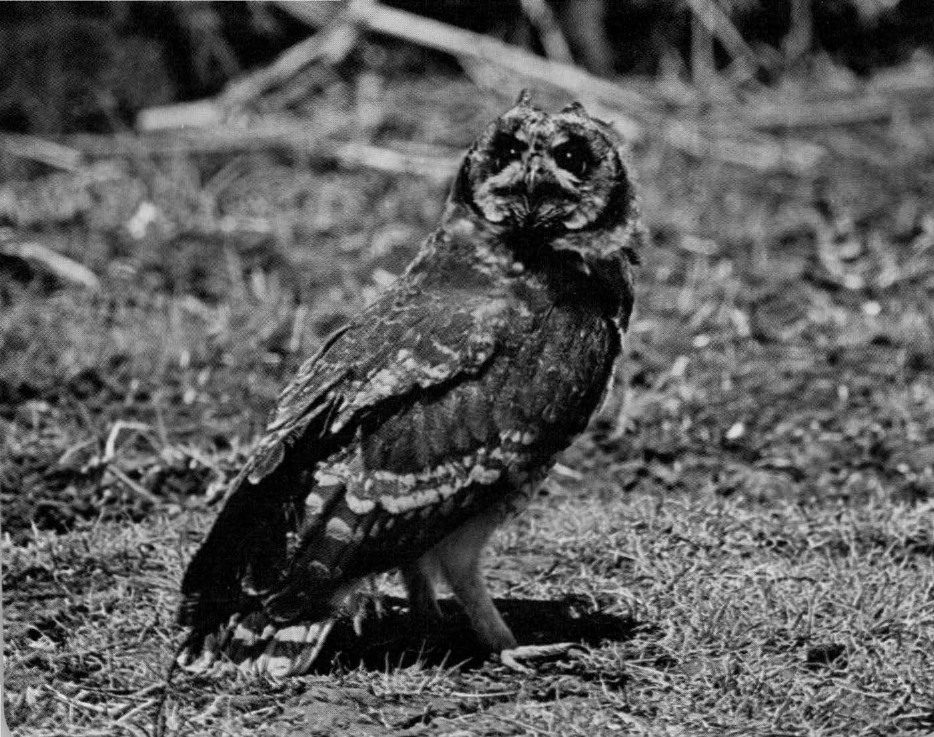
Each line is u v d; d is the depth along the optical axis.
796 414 13.38
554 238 9.53
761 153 19.53
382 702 8.78
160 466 12.00
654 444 12.74
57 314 15.16
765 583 9.90
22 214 17.67
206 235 17.31
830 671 9.12
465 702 8.84
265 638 8.81
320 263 16.66
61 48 20.08
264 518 8.72
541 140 9.46
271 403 13.28
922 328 14.88
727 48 21.30
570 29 21.08
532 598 10.09
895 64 21.58
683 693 8.90
